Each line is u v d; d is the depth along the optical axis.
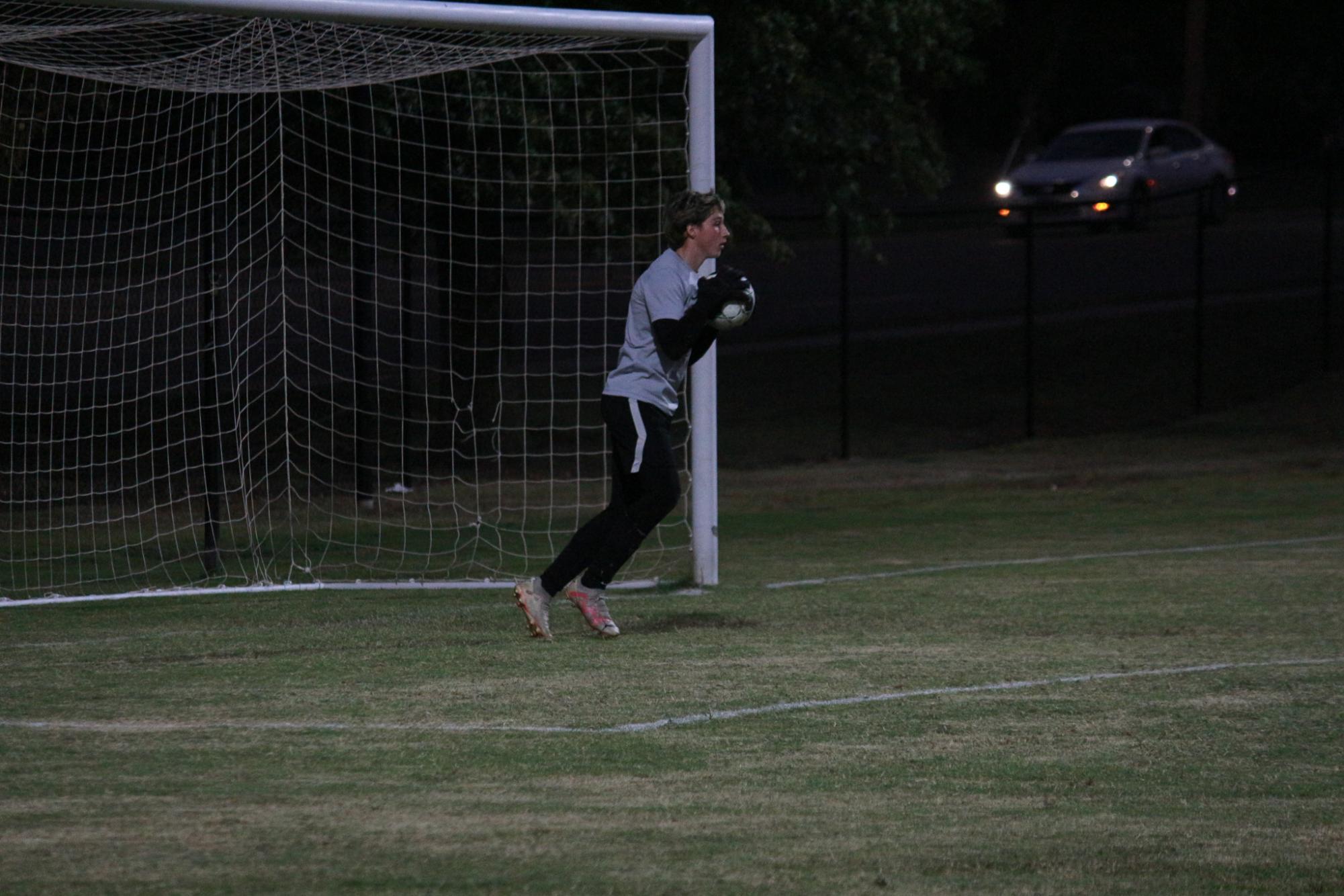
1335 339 90.75
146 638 28.47
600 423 67.56
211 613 31.78
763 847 16.38
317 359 55.66
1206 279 107.94
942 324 96.94
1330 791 18.72
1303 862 16.11
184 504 48.09
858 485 59.50
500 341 52.12
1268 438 70.69
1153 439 71.50
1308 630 29.45
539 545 44.31
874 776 19.14
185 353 51.25
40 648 27.39
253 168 52.38
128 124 50.00
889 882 15.38
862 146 61.47
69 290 50.72
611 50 42.62
